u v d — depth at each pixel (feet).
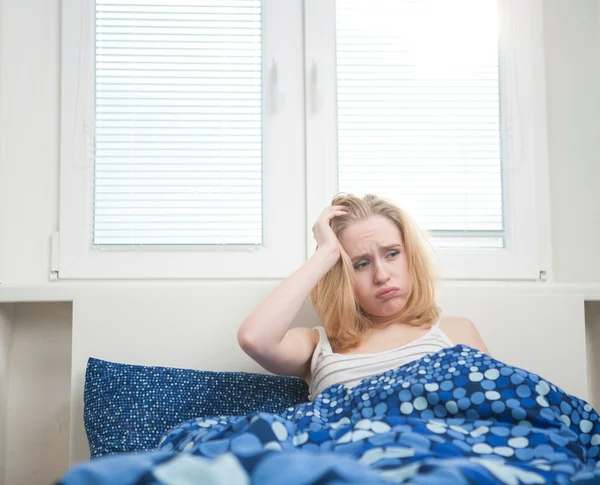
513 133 6.41
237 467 2.53
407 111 6.44
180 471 2.48
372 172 6.38
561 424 3.99
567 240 6.53
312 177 6.30
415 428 3.67
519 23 6.50
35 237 6.22
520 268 6.30
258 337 4.84
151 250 6.22
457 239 6.38
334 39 6.41
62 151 6.23
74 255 6.17
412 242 5.30
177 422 4.93
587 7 6.57
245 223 6.31
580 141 6.59
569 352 5.74
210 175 6.31
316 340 5.38
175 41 6.36
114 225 6.24
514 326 5.75
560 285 5.89
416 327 5.26
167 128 6.32
